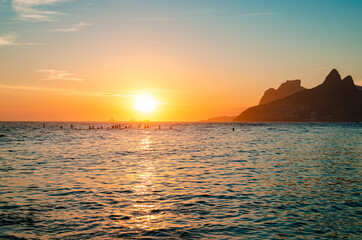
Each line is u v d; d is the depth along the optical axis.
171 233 12.50
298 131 129.50
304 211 15.49
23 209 15.74
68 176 25.45
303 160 35.97
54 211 15.45
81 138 82.38
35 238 11.95
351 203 16.95
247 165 32.12
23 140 72.25
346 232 12.63
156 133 117.38
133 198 18.12
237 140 73.94
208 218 14.41
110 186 21.55
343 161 34.88
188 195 18.91
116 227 13.19
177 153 44.50
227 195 18.89
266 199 17.91
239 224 13.59
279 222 13.84
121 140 74.88
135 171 28.16
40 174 26.36
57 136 91.06
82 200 17.61
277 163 33.56
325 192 19.62
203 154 43.09
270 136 91.38
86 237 12.06
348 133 107.88
